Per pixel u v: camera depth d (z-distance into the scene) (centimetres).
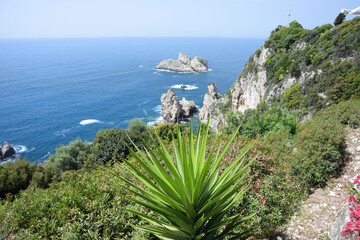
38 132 8869
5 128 9294
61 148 2633
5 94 15325
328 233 503
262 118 1315
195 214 252
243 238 294
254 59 7388
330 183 704
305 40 5519
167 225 265
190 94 14388
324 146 770
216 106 8831
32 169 2062
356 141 833
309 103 3722
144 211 414
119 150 2144
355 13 638
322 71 4000
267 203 482
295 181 673
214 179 298
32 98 14300
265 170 553
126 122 9931
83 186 525
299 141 888
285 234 512
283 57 5566
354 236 372
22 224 436
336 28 4616
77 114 11044
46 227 403
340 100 3250
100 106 12281
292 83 4859
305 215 575
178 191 258
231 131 1293
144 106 12075
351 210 403
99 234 396
